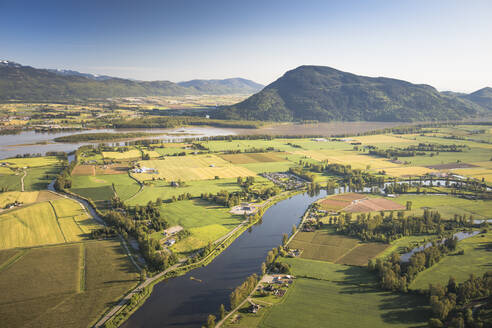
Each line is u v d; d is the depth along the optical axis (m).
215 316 179.12
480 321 161.38
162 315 180.62
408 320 172.75
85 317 174.88
